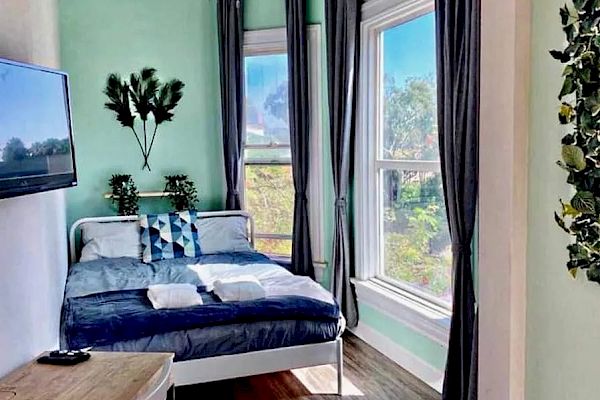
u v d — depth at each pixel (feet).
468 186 8.16
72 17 14.75
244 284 9.85
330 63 13.08
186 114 15.79
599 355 4.63
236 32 15.08
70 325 8.71
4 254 6.02
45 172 7.04
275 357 9.48
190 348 8.96
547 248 5.14
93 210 15.25
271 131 15.58
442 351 10.03
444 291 10.53
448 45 8.32
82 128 15.02
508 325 5.50
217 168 16.11
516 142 5.32
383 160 12.50
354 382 10.64
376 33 12.44
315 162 14.66
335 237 13.35
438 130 8.84
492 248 5.68
